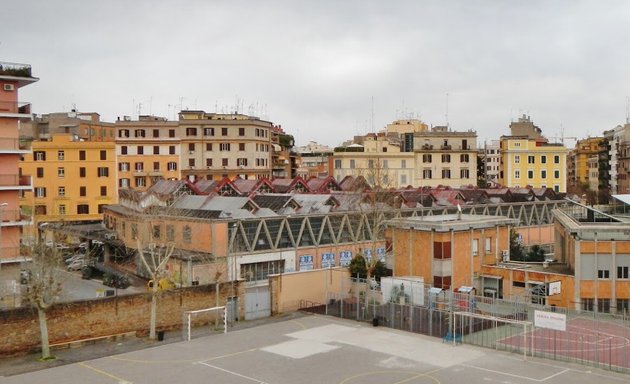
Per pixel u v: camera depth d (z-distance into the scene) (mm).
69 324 46062
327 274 61406
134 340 48375
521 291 59094
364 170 123312
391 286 56062
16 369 40938
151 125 128875
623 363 40344
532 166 144875
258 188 95625
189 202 76375
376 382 37719
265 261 67562
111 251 80500
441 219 63719
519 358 42094
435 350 44531
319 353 44250
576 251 55156
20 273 56062
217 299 53500
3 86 58250
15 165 58156
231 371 40312
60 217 96000
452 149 136875
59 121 142375
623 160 148875
